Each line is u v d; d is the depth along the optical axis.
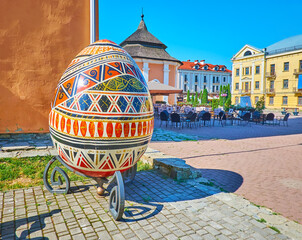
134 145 3.17
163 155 5.50
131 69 3.38
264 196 3.95
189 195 3.77
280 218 3.11
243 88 50.03
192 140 9.45
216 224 2.89
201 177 4.77
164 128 13.17
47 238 2.52
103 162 3.10
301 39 46.56
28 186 3.99
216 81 73.19
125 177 4.21
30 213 3.05
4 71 7.23
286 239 2.62
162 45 29.05
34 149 6.28
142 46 27.89
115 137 2.97
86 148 2.97
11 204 3.29
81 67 3.19
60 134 3.08
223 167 5.68
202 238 2.58
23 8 7.29
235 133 11.98
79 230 2.67
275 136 11.26
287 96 41.94
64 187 3.91
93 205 3.30
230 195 3.83
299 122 19.89
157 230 2.71
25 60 7.39
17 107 7.41
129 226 2.79
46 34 7.54
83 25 7.89
